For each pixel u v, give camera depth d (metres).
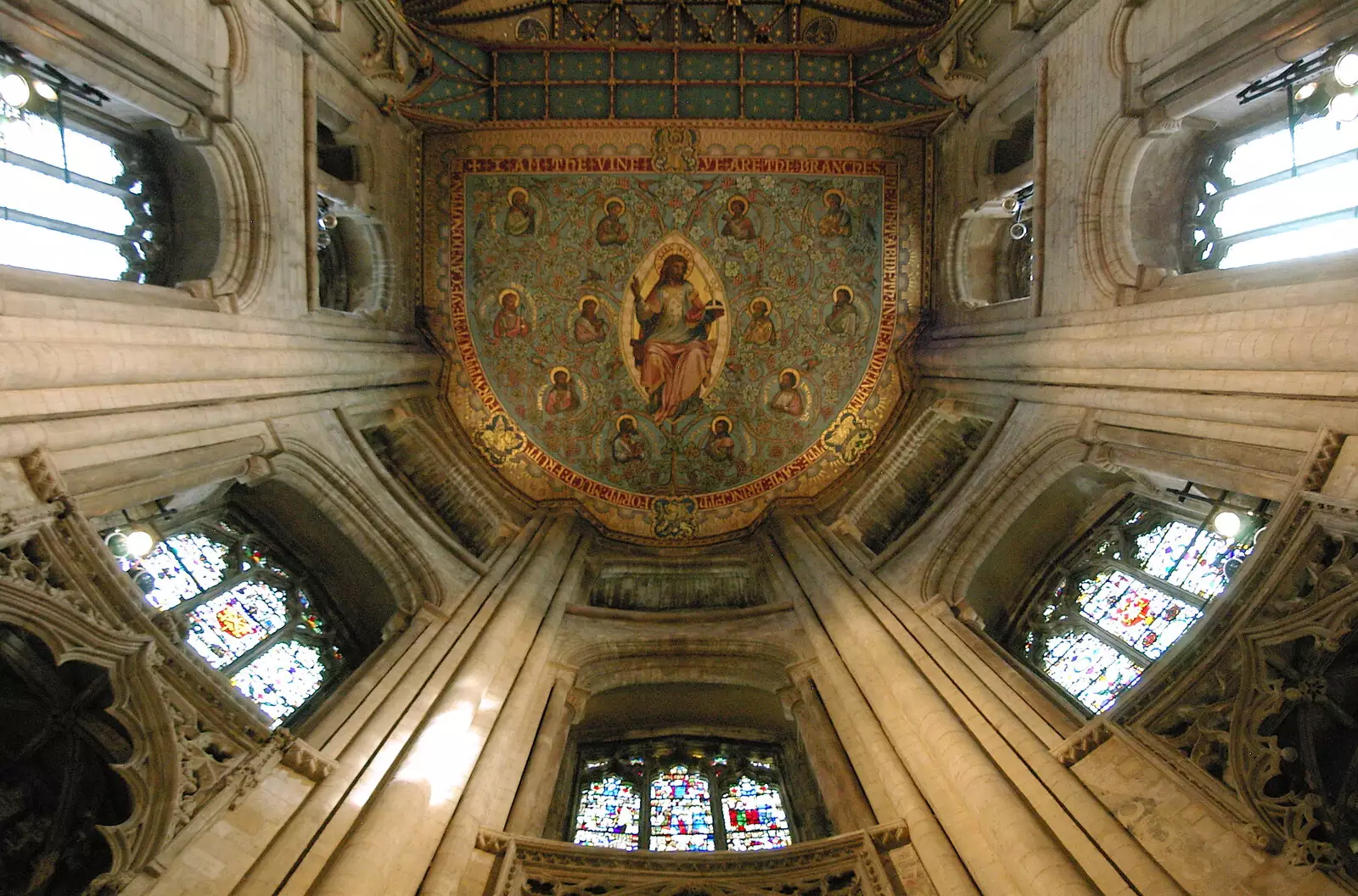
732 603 19.67
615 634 16.67
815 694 14.94
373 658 13.61
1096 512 15.94
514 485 20.91
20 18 10.58
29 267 10.63
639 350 21.59
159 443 11.41
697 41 21.27
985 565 16.00
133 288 11.98
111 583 9.84
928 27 20.12
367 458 16.34
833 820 12.88
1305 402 10.46
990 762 11.63
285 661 14.12
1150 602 14.28
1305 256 11.17
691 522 21.00
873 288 21.14
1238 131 13.73
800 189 21.12
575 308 21.48
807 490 21.00
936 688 13.23
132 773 9.32
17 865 9.19
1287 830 9.18
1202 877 9.49
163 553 13.37
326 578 15.53
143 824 9.12
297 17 15.52
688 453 21.52
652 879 11.49
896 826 11.54
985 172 18.86
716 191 21.19
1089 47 14.99
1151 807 10.29
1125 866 9.91
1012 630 16.03
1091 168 14.52
